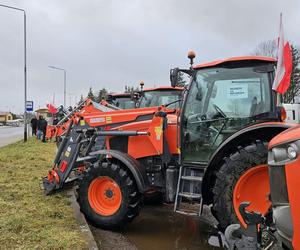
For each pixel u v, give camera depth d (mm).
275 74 4770
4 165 9938
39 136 24891
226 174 4414
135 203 5238
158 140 5504
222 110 5062
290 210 2771
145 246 4820
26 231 4621
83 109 6965
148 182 5379
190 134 5219
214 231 5453
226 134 5031
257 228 3293
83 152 6250
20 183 7379
